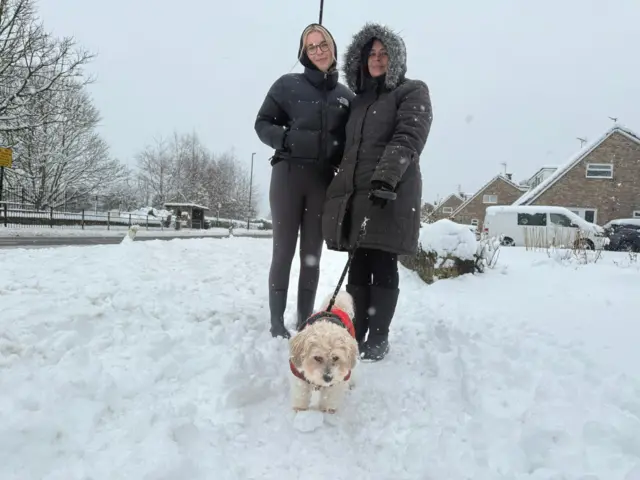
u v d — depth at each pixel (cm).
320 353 266
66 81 2381
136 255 657
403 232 340
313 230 394
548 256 848
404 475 221
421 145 336
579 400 274
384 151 336
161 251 716
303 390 278
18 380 255
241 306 448
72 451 211
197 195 5988
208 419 252
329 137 384
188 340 347
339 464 228
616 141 2898
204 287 511
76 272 506
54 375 264
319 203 393
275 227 392
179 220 3594
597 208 2927
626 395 269
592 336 382
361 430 262
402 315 480
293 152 379
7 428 210
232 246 871
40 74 2289
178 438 230
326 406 278
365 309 386
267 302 477
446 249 690
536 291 584
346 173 358
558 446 231
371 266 375
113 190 3859
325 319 305
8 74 2180
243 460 226
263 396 290
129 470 199
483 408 273
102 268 538
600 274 654
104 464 204
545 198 2998
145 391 270
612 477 205
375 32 353
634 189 2880
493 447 234
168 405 256
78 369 277
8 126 2173
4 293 402
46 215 2606
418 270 718
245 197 7181
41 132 3006
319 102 383
